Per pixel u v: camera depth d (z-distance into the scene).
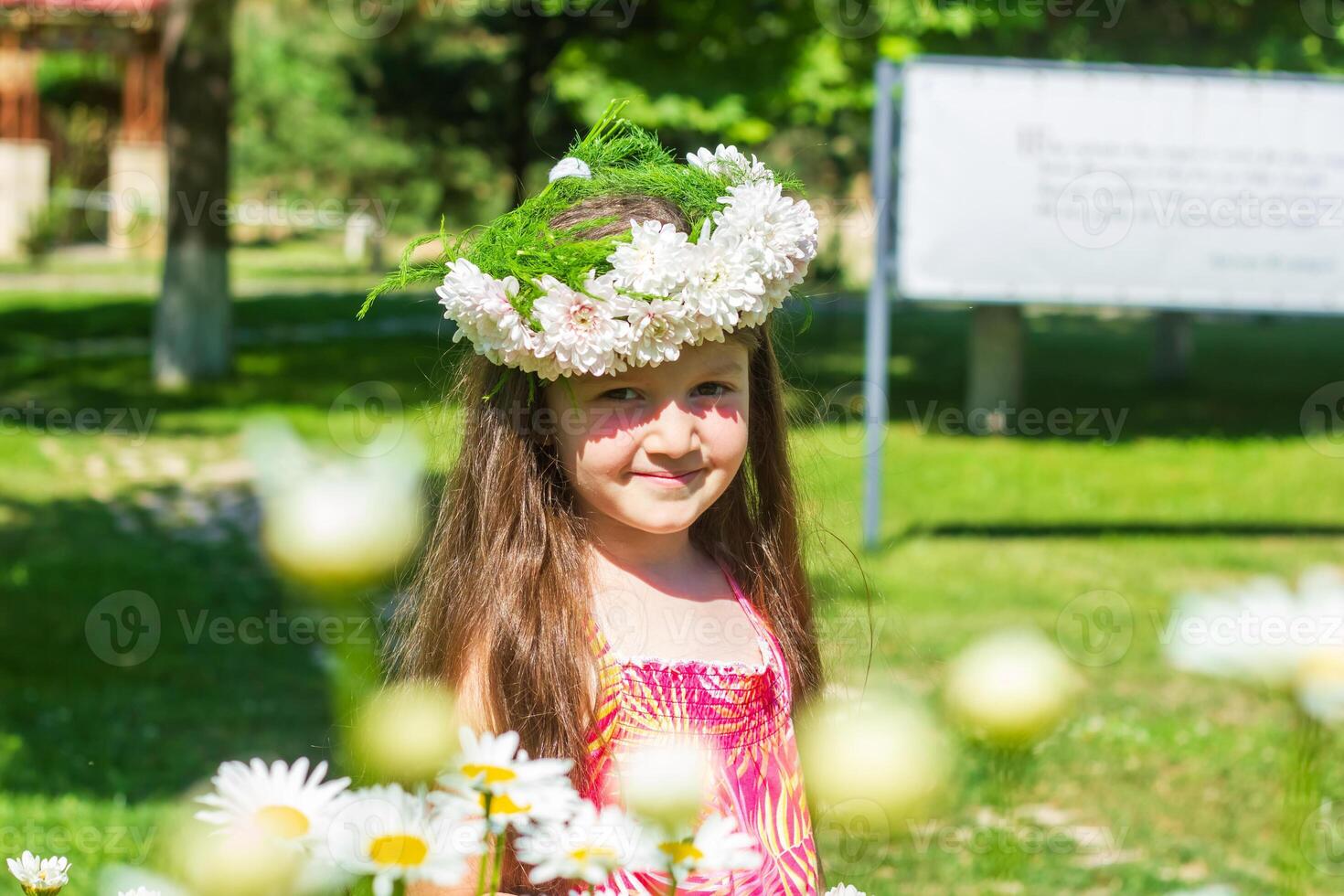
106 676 5.00
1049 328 20.28
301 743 4.35
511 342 1.71
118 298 18.41
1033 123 7.88
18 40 14.87
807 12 12.12
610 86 12.17
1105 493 9.05
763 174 1.93
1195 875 3.50
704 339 1.76
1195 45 12.54
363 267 23.62
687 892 1.71
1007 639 1.25
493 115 16.80
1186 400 13.30
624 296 1.68
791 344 2.46
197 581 6.33
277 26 25.42
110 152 27.25
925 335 18.48
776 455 2.16
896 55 11.98
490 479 1.89
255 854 1.13
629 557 1.93
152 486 8.47
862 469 9.08
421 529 1.98
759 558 2.13
